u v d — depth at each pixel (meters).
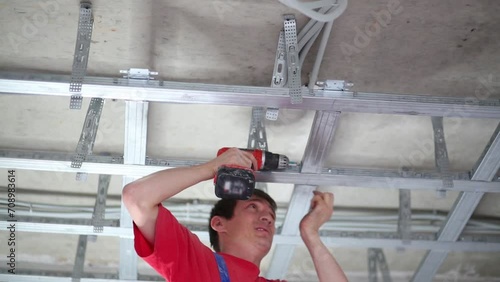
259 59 3.41
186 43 3.33
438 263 4.42
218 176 2.53
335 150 4.04
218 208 2.79
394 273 4.88
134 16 3.19
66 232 4.13
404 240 4.25
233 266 2.50
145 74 3.26
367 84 3.58
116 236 4.32
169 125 3.81
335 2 3.03
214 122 3.80
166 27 3.25
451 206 4.38
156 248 2.33
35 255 4.65
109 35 3.28
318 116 3.41
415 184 3.72
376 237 4.26
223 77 3.52
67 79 3.24
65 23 3.24
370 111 3.37
